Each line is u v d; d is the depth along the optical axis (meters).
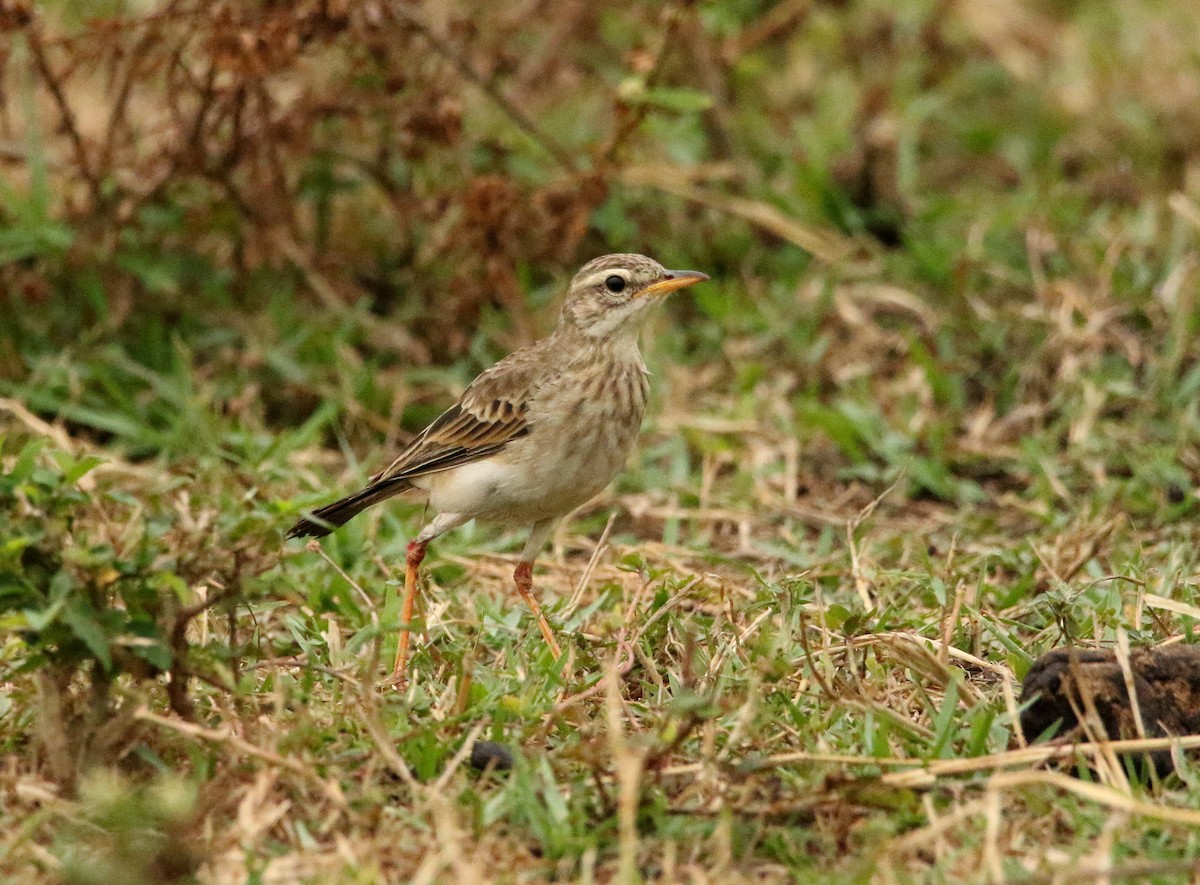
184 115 15.43
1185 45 19.33
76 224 14.66
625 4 16.72
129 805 7.62
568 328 11.18
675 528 12.74
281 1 13.95
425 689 9.64
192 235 15.38
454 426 11.03
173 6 13.83
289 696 9.08
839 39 18.67
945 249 15.91
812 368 15.05
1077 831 7.95
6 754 8.72
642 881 7.71
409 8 14.60
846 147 17.48
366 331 15.36
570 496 11.09
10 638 9.91
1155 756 8.52
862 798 8.05
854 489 13.76
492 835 7.87
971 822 8.07
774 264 16.52
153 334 14.93
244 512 11.27
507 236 14.83
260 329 15.02
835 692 9.12
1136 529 12.47
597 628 10.50
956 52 18.97
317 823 8.09
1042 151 18.11
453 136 14.47
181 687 8.38
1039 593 11.38
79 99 17.19
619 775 7.93
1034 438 14.00
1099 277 15.34
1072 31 19.55
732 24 17.34
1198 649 8.91
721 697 8.89
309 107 14.48
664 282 11.13
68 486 8.20
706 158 17.27
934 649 9.84
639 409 11.24
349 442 14.51
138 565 7.97
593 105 17.39
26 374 14.60
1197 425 13.77
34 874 7.59
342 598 11.15
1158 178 17.45
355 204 16.28
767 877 7.76
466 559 12.42
